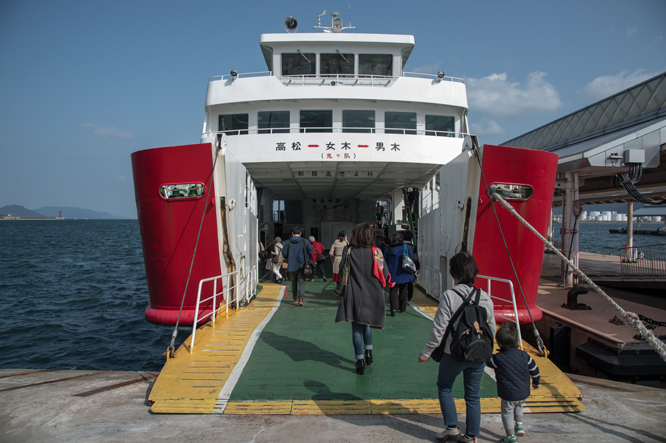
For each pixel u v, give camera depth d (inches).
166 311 253.4
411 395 150.9
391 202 683.4
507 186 233.9
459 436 116.8
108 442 119.0
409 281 270.4
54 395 160.4
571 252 436.5
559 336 284.4
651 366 230.2
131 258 1339.8
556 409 145.0
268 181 516.7
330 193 671.8
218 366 175.3
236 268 273.1
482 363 111.2
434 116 404.5
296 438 121.6
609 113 523.8
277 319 254.8
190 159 233.3
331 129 395.2
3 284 791.1
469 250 243.4
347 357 188.7
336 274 310.0
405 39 408.5
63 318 531.2
